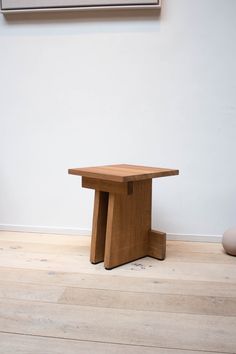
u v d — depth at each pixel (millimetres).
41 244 1720
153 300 1107
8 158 1911
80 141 1846
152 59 1744
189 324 964
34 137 1878
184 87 1741
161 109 1768
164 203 1818
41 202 1911
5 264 1432
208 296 1141
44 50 1811
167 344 870
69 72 1810
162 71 1745
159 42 1729
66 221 1900
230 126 1732
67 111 1836
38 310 1040
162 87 1755
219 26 1687
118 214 1393
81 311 1035
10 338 896
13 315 1010
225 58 1701
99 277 1299
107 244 1375
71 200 1882
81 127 1837
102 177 1285
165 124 1772
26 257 1522
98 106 1811
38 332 923
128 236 1457
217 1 1673
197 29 1700
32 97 1853
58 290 1180
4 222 1947
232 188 1763
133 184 1439
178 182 1796
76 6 1698
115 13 1735
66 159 1866
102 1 1674
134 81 1770
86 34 1771
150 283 1244
